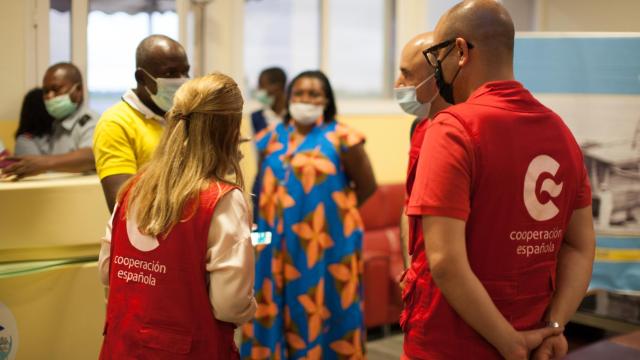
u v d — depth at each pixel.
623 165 2.38
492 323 1.36
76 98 3.20
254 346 3.10
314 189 3.05
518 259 1.42
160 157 1.64
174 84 2.12
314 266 3.03
